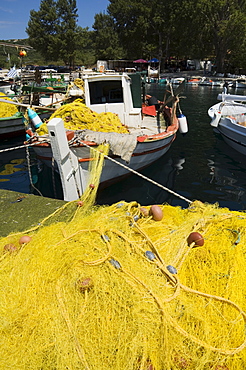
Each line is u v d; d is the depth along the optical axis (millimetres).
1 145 11945
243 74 45969
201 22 44969
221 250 2582
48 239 2809
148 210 3449
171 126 8672
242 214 3359
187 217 3482
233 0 43219
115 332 1901
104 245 2605
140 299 2039
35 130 7219
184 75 45125
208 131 13430
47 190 7547
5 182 8078
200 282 2285
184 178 8141
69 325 1929
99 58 57969
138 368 1795
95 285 2146
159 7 47625
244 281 2293
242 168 8930
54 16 57750
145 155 7465
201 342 1865
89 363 1786
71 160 5672
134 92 9227
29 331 1972
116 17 53875
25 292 2195
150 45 49531
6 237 3301
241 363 1867
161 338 1872
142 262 2420
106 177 6809
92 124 6770
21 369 1811
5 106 12633
